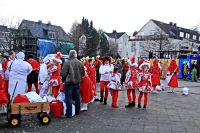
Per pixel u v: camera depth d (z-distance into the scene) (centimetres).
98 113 789
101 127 629
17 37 2994
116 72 891
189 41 5525
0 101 608
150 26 5834
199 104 1028
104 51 6150
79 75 735
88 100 812
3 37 3045
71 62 723
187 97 1222
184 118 762
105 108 872
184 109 907
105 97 948
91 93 828
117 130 607
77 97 758
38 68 984
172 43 4853
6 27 3030
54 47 4047
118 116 755
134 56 912
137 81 888
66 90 723
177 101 1086
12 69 743
